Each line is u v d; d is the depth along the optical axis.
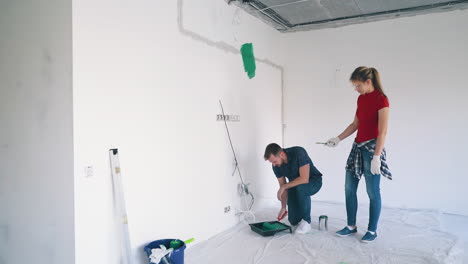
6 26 2.26
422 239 3.04
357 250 2.79
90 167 2.03
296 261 2.59
